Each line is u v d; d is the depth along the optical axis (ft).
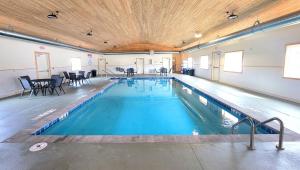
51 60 32.91
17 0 14.56
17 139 9.77
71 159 7.70
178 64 69.87
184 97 26.68
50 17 17.83
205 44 33.76
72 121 17.04
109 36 37.11
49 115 14.84
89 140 9.51
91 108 21.17
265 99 20.01
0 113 15.46
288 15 14.24
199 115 18.38
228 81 33.09
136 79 48.65
